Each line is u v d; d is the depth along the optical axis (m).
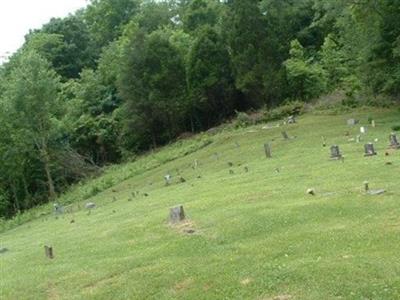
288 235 16.44
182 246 17.53
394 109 44.53
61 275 17.20
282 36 58.78
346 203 18.56
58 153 59.34
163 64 61.84
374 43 41.16
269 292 12.77
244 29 56.75
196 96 60.38
